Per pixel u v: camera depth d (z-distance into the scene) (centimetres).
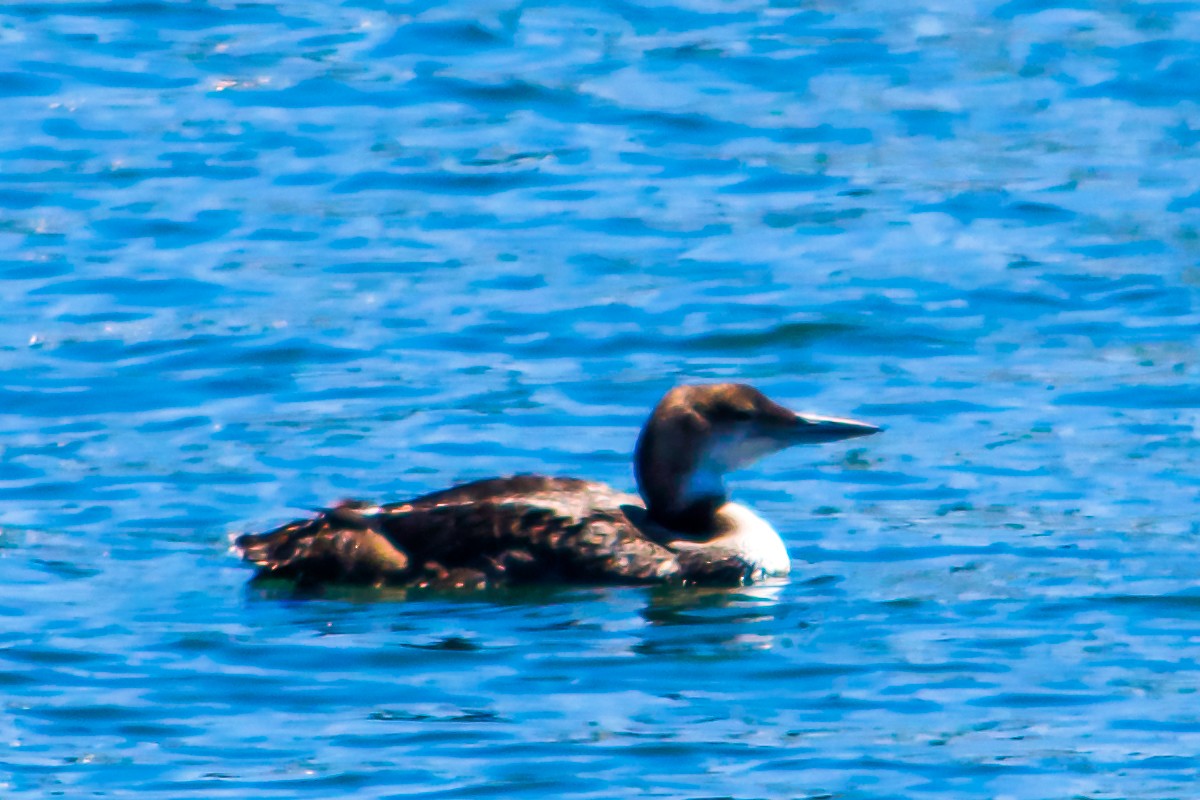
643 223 2153
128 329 1841
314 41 2748
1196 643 1207
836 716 1115
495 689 1151
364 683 1156
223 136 2400
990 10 2923
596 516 1339
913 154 2381
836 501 1484
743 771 1047
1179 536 1387
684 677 1168
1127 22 2853
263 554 1314
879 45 2770
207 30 2792
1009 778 1038
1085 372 1744
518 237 2112
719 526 1361
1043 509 1448
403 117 2483
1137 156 2369
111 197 2195
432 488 1493
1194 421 1620
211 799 1016
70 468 1520
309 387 1708
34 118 2445
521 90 2573
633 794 1020
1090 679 1157
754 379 1747
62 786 1030
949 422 1638
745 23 2858
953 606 1273
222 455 1550
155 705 1124
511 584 1314
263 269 2003
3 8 2848
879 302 1925
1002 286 1962
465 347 1809
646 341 1831
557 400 1688
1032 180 2288
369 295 1938
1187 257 2039
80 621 1239
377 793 1023
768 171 2322
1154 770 1045
